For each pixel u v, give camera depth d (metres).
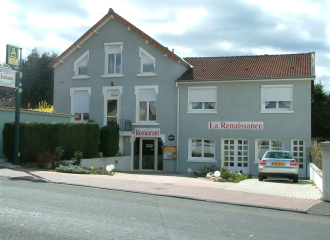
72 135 18.31
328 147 10.65
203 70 24.06
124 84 24.44
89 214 7.59
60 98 25.91
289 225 7.50
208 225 7.12
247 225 7.30
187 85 23.06
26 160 17.22
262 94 21.84
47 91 43.25
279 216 8.49
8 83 16.30
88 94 25.41
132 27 24.19
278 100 21.55
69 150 18.23
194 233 6.44
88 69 25.33
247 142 22.17
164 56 23.72
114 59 25.12
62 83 25.92
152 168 24.12
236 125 22.14
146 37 23.84
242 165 22.14
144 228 6.63
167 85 23.56
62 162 17.00
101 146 22.11
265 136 21.66
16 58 16.81
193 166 22.72
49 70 44.03
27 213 7.43
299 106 21.20
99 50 25.16
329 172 10.58
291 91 21.34
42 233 6.06
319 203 10.18
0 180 12.08
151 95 24.08
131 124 23.98
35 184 11.66
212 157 22.75
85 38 25.23
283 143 21.55
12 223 6.63
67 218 7.14
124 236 6.04
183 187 12.70
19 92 16.72
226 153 22.44
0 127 18.97
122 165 22.98
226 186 13.48
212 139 22.78
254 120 21.86
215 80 22.28
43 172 14.73
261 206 9.66
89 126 19.81
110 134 22.14
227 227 7.04
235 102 22.22
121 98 24.39
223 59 25.64
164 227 6.77
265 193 11.92
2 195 9.30
